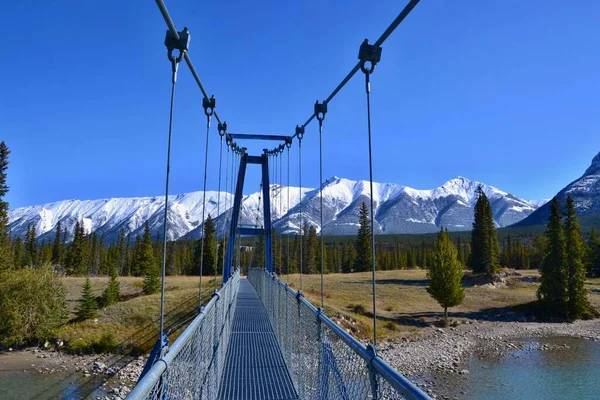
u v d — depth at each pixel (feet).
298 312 16.38
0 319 75.72
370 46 11.76
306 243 171.22
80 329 80.23
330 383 10.72
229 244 52.95
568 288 112.27
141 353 74.08
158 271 117.08
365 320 86.22
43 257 171.01
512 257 236.63
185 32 10.44
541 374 63.16
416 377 61.62
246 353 22.47
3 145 97.60
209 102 18.76
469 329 94.43
